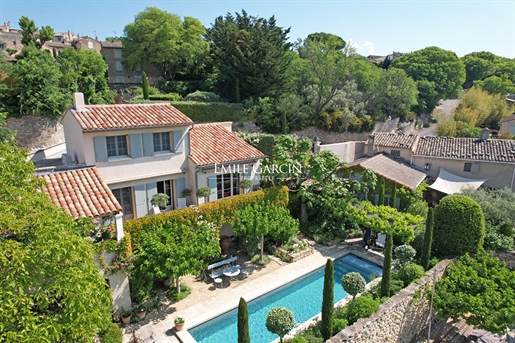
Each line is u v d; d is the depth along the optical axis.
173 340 16.42
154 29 60.12
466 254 20.66
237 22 55.25
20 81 37.69
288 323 15.17
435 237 23.89
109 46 69.75
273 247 25.58
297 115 54.31
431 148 40.59
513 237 26.83
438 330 19.12
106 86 51.00
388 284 18.88
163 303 19.25
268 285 21.36
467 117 68.19
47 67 39.47
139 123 21.67
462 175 38.34
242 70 50.44
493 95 76.31
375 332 16.48
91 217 15.78
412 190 32.06
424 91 79.56
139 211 22.88
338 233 28.36
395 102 66.00
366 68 66.19
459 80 87.94
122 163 21.59
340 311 17.84
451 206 23.17
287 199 27.61
